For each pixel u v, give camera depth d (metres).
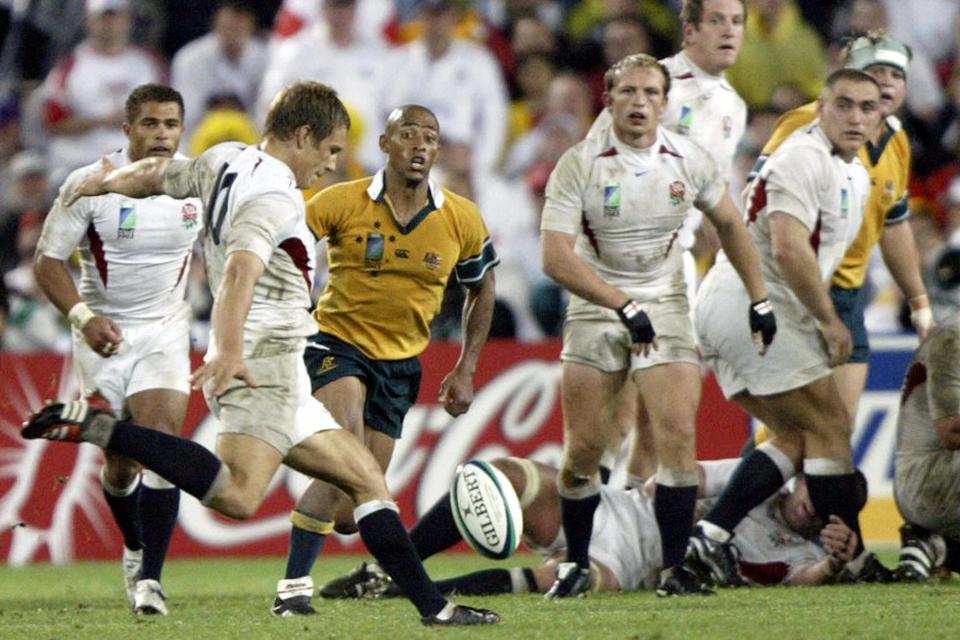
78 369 25.91
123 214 25.25
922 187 50.56
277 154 19.47
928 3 55.16
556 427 37.41
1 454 36.34
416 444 36.97
